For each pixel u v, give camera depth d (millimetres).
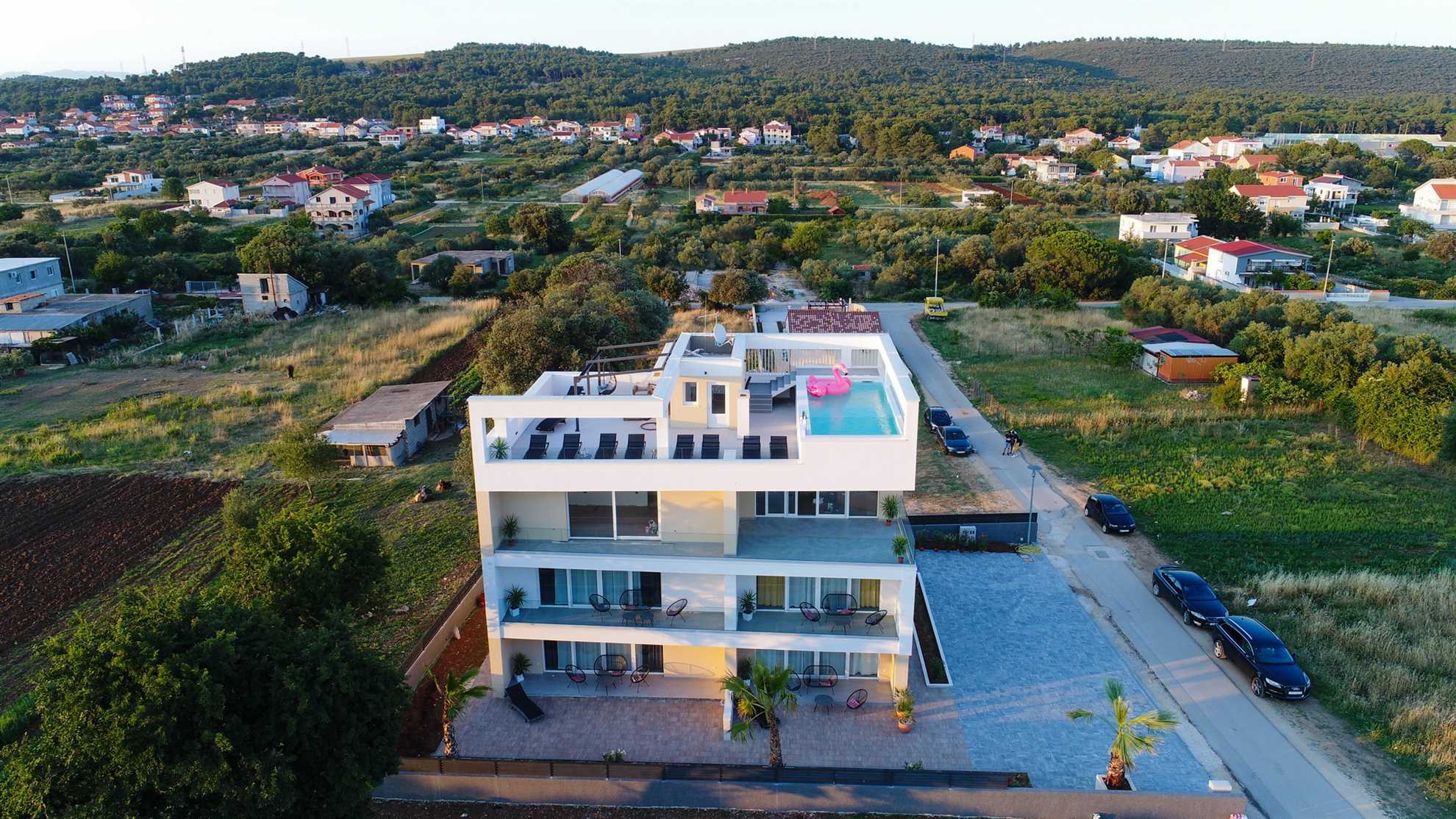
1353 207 149250
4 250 98062
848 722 26828
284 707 19438
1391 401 50750
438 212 145875
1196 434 54312
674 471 25500
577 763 23750
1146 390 63562
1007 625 32656
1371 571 36656
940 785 23203
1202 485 46031
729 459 25734
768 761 25250
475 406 25531
